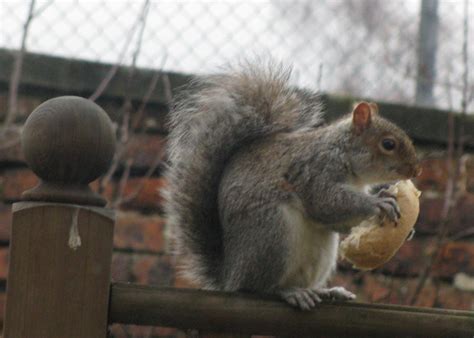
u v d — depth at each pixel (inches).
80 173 133.6
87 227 132.3
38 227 131.3
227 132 195.0
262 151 191.6
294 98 205.2
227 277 181.6
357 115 205.5
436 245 259.0
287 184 187.5
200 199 192.2
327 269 197.5
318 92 250.2
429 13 311.3
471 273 277.4
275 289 178.7
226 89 198.7
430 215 281.0
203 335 142.7
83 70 271.4
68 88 269.7
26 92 267.9
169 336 251.9
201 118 194.9
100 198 135.1
